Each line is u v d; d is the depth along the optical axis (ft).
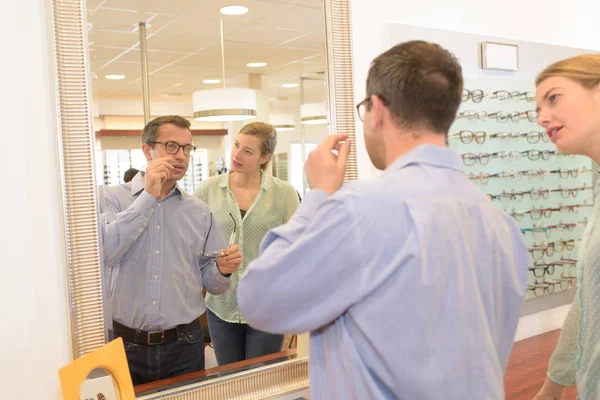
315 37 4.86
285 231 2.79
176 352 4.37
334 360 2.78
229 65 4.51
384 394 2.63
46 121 3.82
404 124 2.79
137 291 4.17
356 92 5.27
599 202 3.36
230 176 4.57
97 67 3.92
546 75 3.61
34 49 3.77
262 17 4.62
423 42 2.83
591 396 3.25
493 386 2.60
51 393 3.86
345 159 3.12
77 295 3.83
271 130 4.71
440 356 2.52
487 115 6.47
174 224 4.31
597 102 3.42
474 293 2.61
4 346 3.70
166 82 4.24
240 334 4.66
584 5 7.30
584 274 3.31
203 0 4.39
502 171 6.68
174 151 4.27
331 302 2.60
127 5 4.03
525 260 3.04
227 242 4.61
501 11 6.45
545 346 6.66
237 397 4.56
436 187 2.67
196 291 4.47
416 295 2.50
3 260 3.68
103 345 3.84
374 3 5.39
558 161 7.19
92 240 3.87
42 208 3.81
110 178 3.98
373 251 2.52
